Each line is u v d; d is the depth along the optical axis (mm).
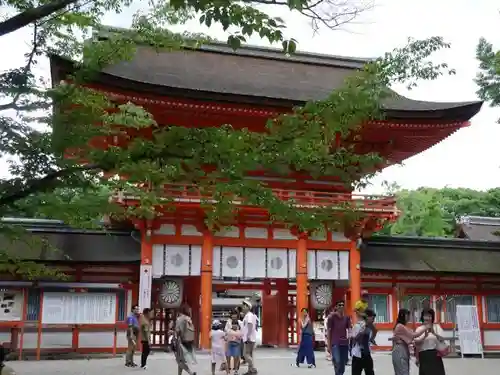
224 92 30078
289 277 33312
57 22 10672
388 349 34438
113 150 8547
